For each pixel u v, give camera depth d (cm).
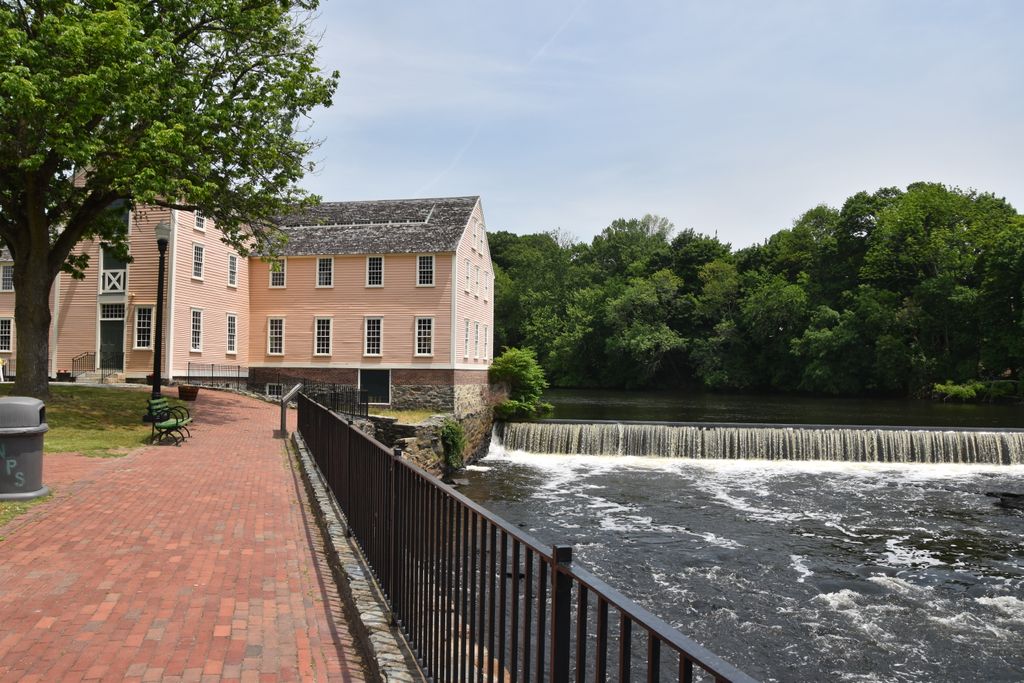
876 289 6031
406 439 2325
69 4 1694
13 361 3472
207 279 3422
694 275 7838
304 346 3750
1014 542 1639
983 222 5906
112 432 1716
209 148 2039
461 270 3703
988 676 972
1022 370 5125
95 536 743
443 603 391
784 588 1313
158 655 455
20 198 2088
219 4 2012
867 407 4669
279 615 542
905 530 1744
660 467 2684
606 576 1373
